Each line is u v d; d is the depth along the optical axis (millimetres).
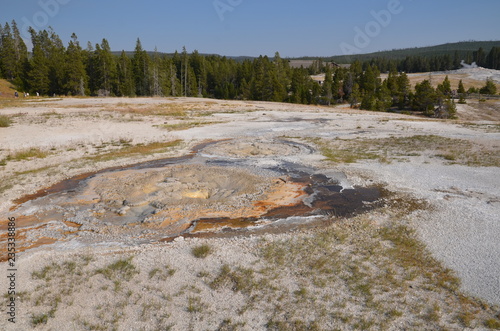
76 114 35562
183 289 7406
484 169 15578
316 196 12906
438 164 16766
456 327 6250
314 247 9078
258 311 6738
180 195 12914
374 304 6879
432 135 24281
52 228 10352
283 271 8031
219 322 6457
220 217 11070
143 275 7902
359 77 75938
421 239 9375
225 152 20406
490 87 68938
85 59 78062
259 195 12961
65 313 6719
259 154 19938
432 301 6945
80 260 8547
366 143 22500
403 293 7195
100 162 17938
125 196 12852
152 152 20266
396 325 6332
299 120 34250
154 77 73188
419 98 54531
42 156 19172
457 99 63469
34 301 7059
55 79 70562
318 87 70312
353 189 13594
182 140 23953
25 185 14258
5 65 73438
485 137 22938
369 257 8562
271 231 10164
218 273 7965
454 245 8961
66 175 15734
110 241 9562
